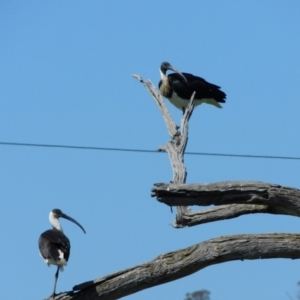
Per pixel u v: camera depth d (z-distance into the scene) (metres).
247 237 12.98
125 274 12.99
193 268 13.00
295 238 12.95
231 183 12.79
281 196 12.91
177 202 12.81
